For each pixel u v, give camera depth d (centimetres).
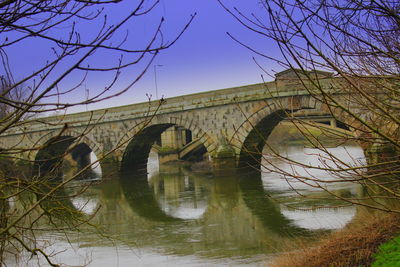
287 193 2866
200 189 3488
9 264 1469
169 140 6041
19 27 395
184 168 5297
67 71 368
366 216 1546
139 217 2562
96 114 4806
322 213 2130
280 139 5603
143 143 4944
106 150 4725
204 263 1594
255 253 1653
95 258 1733
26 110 376
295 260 1300
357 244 1187
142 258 1720
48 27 421
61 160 592
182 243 1911
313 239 1642
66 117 4938
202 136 4075
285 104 3384
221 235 1992
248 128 3744
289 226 1994
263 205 2573
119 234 2133
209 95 4019
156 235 2088
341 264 1117
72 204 3088
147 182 4259
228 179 3728
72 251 1823
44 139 4759
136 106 4550
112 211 2806
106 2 388
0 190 522
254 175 3847
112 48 373
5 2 379
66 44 389
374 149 1623
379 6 497
